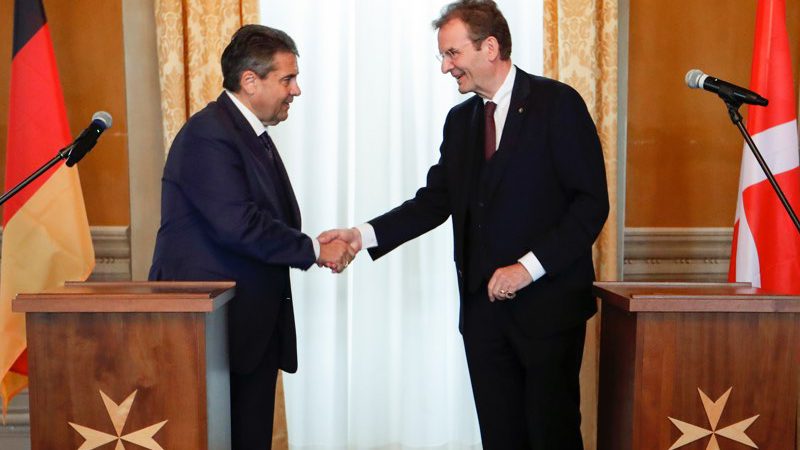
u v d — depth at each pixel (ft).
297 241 7.91
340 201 11.18
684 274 11.60
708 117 11.43
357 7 10.89
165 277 7.79
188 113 10.66
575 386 8.54
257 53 7.88
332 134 11.21
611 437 7.44
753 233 10.02
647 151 11.43
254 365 7.84
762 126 10.03
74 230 9.82
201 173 7.61
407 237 9.41
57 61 10.81
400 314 11.40
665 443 6.70
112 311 6.32
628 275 11.54
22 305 6.28
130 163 10.89
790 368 6.67
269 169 8.07
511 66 8.52
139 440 6.45
